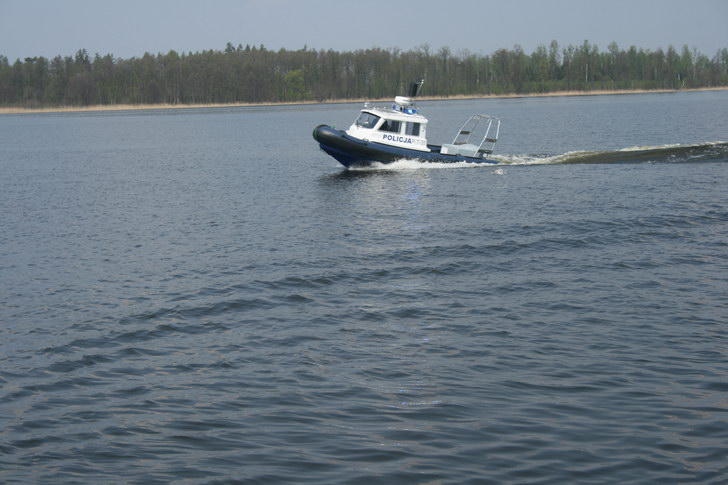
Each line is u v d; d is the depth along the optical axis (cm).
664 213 2542
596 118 9294
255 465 959
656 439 995
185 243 2361
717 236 2198
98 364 1335
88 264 2120
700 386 1165
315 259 2055
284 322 1539
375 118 3838
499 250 2108
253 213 2880
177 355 1370
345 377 1245
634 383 1184
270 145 6575
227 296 1730
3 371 1309
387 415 1095
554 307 1590
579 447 980
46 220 2919
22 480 940
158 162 5375
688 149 4159
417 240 2264
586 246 2134
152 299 1731
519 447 985
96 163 5497
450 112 13100
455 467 940
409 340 1416
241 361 1330
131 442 1033
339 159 3862
